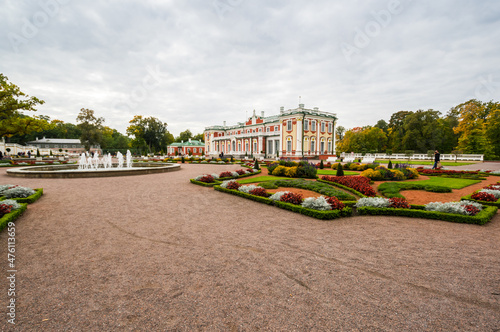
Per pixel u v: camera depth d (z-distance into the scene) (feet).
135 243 15.88
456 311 9.19
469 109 139.64
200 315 8.99
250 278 11.57
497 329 8.23
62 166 76.79
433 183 42.29
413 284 11.09
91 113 203.10
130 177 52.26
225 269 12.44
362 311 9.20
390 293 10.37
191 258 13.70
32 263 13.02
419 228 19.24
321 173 62.64
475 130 136.26
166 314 9.05
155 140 240.73
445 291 10.53
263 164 93.66
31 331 8.14
